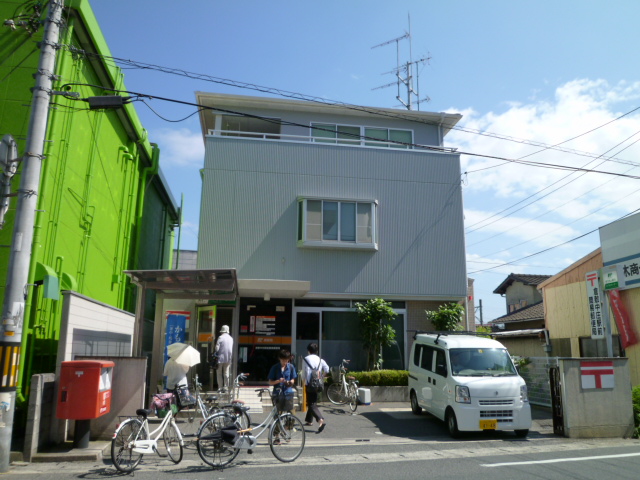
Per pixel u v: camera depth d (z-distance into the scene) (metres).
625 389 10.66
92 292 13.28
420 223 17.48
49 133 10.04
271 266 16.22
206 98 17.48
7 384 7.09
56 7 8.15
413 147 18.75
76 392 8.02
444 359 10.99
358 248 16.64
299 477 6.84
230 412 8.62
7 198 7.57
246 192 16.52
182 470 7.25
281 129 18.22
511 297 35.47
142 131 16.69
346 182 17.22
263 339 16.08
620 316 14.06
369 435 10.27
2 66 10.16
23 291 7.40
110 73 13.01
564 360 10.49
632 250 13.91
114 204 14.99
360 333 16.42
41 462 7.66
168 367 9.69
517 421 9.93
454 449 8.97
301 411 13.05
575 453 8.59
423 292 17.03
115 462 6.97
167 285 12.23
